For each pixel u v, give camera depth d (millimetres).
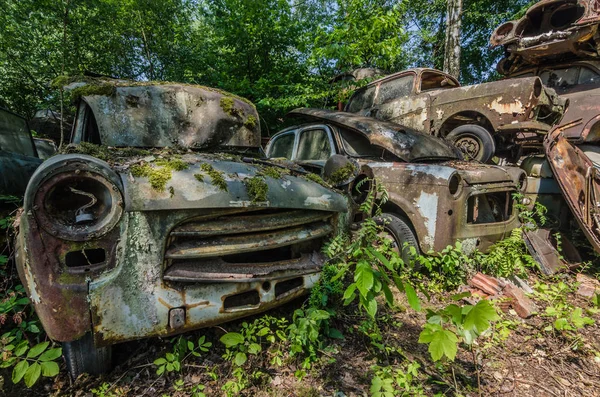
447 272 2908
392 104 5785
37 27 7273
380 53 6258
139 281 1427
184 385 1593
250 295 1701
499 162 5289
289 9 7863
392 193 3131
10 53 7188
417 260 2793
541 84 4414
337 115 4062
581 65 5758
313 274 1891
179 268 1522
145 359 1745
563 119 5402
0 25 6828
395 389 1592
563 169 3541
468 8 12289
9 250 2201
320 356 1858
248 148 2748
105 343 1399
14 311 1826
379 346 1851
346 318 2230
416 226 2939
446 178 2797
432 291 2803
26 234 1277
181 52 9633
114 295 1385
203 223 1576
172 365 1525
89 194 1356
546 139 3623
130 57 9258
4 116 3248
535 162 4309
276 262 1807
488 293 2732
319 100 7203
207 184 1590
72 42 7570
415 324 2318
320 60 6633
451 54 8734
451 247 2729
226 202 1580
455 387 1656
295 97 6902
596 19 4992
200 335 1931
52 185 1293
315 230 1979
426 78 5785
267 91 7590
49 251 1304
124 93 2328
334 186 2398
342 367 1790
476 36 13141
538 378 1850
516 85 4508
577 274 3387
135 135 2279
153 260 1451
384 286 1354
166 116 2412
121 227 1394
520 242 3137
